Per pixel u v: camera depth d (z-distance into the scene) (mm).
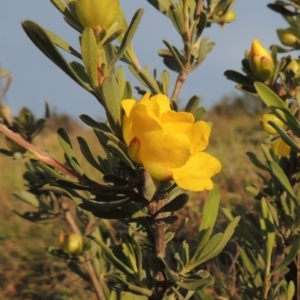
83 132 2959
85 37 259
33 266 1043
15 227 1166
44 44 255
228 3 430
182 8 396
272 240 442
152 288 337
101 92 271
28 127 623
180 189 324
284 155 470
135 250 344
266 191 495
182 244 344
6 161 1759
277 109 369
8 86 599
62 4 284
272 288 453
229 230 309
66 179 279
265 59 446
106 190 284
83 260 593
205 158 263
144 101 257
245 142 1745
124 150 266
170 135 245
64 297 896
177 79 397
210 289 682
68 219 615
